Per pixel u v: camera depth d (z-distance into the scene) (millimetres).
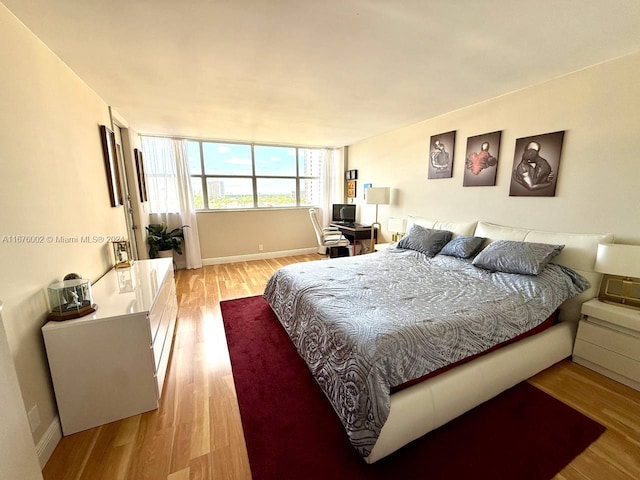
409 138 4137
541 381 1971
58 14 1455
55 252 1688
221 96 2773
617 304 2057
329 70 2223
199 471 1336
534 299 2020
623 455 1405
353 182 5664
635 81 2002
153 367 1678
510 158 2844
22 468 931
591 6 1466
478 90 2715
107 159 2705
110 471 1333
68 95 2021
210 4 1416
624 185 2109
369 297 2047
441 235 3289
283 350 2395
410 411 1400
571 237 2355
